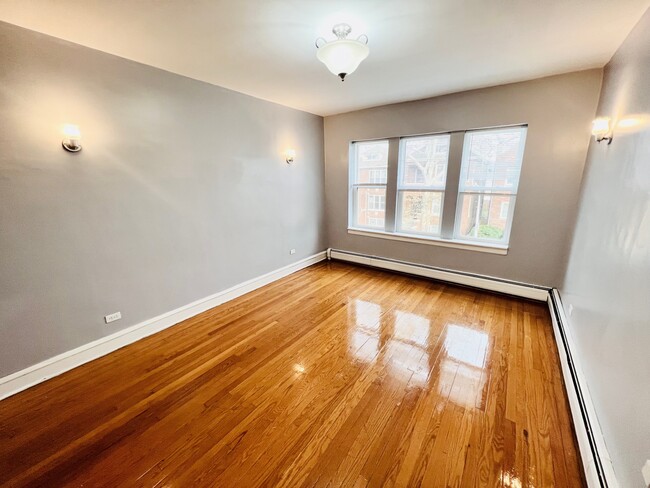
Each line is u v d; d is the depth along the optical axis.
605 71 2.50
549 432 1.62
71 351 2.23
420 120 3.68
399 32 1.93
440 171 3.78
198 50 2.18
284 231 4.21
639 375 1.11
